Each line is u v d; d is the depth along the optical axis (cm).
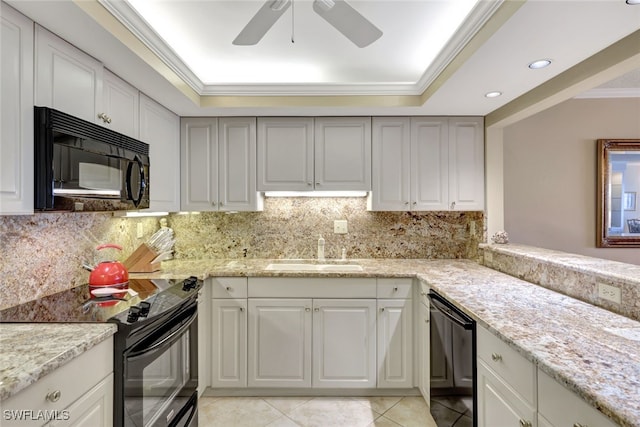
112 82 184
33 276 163
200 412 219
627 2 117
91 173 155
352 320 235
